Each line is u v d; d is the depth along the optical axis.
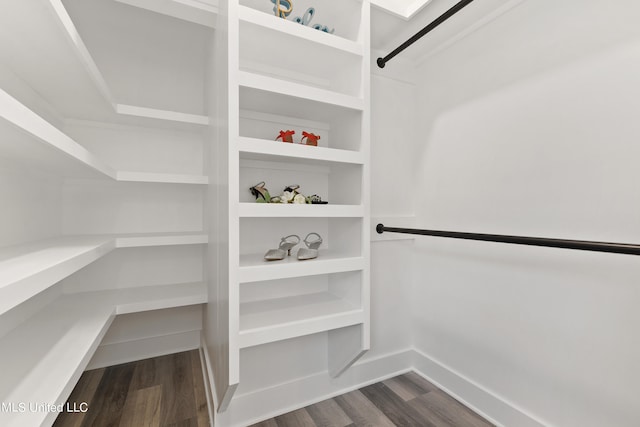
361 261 1.31
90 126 1.50
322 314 1.25
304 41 1.20
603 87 1.03
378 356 1.70
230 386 1.02
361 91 1.31
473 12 1.38
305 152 1.18
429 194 1.73
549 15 1.18
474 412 1.43
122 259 1.60
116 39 1.56
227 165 1.04
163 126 1.59
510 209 1.32
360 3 1.32
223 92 1.12
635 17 0.96
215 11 1.22
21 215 1.10
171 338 1.75
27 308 1.16
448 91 1.61
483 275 1.43
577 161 1.10
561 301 1.14
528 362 1.24
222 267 1.13
